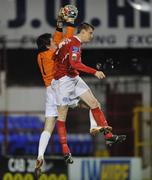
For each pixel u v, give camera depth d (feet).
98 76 80.59
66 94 82.84
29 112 162.20
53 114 86.53
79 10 170.50
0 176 145.28
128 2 171.83
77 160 148.36
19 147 165.07
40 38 89.04
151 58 171.94
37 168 86.12
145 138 166.71
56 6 170.81
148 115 167.53
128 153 164.76
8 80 173.47
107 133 83.20
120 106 172.86
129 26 171.53
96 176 149.69
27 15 171.32
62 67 82.84
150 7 172.14
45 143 86.07
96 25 170.60
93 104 83.51
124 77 173.06
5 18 171.22
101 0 170.91
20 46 171.83
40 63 88.33
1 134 166.61
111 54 170.50
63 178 146.82
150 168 164.04
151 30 171.94
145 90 173.27
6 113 161.07
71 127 171.22
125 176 150.82
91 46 169.48
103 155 167.22
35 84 174.50
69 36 85.56
